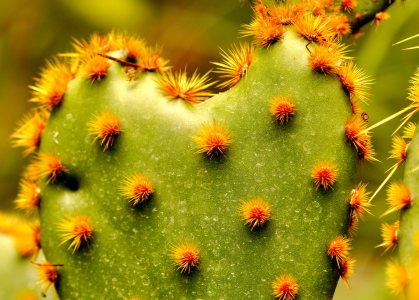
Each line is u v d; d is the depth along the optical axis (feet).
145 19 2.81
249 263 1.43
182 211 1.45
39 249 1.53
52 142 1.51
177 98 1.48
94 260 1.47
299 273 1.43
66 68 1.53
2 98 2.88
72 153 1.50
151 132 1.47
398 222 1.41
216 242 1.44
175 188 1.46
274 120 1.44
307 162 1.43
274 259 1.43
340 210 1.43
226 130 1.45
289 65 1.45
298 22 1.47
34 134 1.53
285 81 1.44
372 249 2.36
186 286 1.44
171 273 1.45
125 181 1.47
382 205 2.29
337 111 1.44
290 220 1.43
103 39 1.54
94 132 1.49
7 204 2.79
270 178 1.44
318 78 1.44
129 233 1.47
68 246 1.49
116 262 1.47
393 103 2.23
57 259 1.49
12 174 2.83
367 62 2.18
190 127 1.47
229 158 1.45
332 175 1.42
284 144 1.44
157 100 1.48
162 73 1.52
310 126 1.44
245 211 1.43
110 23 2.77
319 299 1.42
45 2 2.79
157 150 1.47
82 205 1.49
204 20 2.75
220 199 1.45
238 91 1.46
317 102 1.44
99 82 1.50
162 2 2.82
